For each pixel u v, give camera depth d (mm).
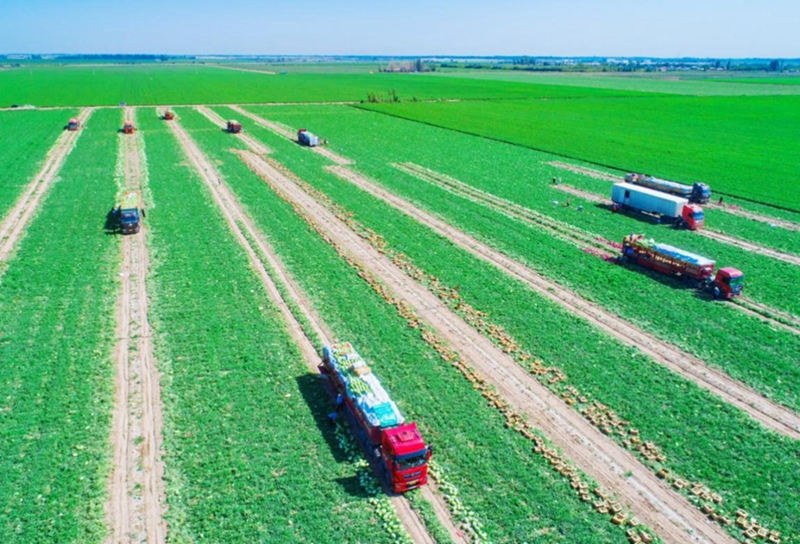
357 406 27281
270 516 23281
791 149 97812
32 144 98000
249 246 52531
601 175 80688
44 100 165125
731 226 58812
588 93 197875
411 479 24547
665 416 29656
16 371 32531
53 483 24766
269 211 62906
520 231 57281
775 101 172000
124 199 58531
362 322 38969
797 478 25625
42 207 62906
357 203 66375
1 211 61531
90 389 31141
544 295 43500
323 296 42750
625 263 49438
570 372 33375
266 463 26188
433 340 36531
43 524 22641
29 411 29219
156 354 34562
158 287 43625
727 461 26625
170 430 28125
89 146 96750
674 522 23438
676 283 45531
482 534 22625
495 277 46500
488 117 136750
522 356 34938
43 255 49500
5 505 23453
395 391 31422
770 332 37781
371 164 86562
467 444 27656
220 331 37438
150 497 24266
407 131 116750
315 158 90438
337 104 163000
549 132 116125
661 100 174875
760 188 72375
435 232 56969
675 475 25828
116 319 38781
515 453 27094
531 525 23203
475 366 34094
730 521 23359
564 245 53594
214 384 31828
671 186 67125
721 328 38531
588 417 29562
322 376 32844
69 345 35438
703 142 104875
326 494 24594
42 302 40938
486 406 30438
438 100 172250
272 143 102438
